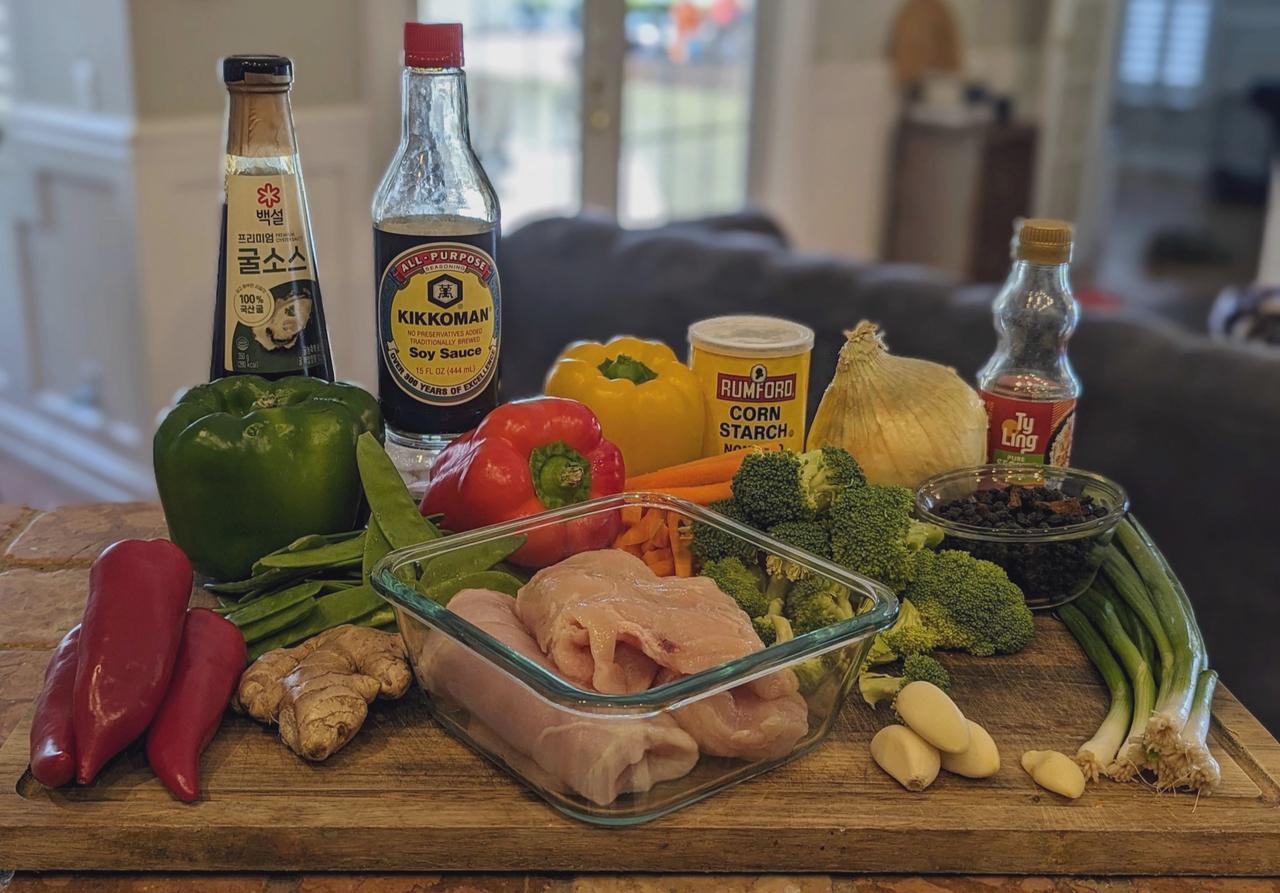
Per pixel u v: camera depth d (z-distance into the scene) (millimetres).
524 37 3875
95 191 3305
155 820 792
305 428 1046
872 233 5320
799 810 817
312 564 1021
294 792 827
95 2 3076
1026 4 5672
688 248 2498
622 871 814
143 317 3275
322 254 3660
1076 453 1937
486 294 1141
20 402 3902
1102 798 841
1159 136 8984
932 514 1094
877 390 1138
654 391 1166
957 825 807
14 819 789
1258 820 818
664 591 894
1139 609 1019
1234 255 7180
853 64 4914
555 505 1079
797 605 935
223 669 883
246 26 3281
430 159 1124
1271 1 8172
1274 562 1759
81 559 1180
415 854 804
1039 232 1133
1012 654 1026
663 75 4301
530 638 873
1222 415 1770
